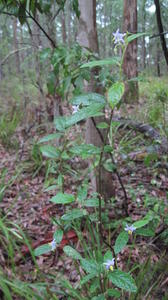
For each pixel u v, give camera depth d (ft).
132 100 20.29
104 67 6.89
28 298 5.48
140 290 6.28
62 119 5.17
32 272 7.11
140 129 15.07
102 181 9.27
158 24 7.25
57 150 5.43
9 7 7.13
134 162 12.91
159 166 11.73
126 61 23.86
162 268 6.89
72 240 8.04
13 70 29.84
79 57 6.72
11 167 13.52
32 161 13.85
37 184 12.07
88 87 7.89
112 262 4.00
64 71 6.97
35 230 9.16
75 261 6.07
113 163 7.88
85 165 11.64
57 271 7.29
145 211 9.20
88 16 7.99
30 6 7.06
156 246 7.66
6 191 11.36
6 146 16.07
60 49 6.81
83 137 13.94
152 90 23.80
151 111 17.07
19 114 20.56
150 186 10.98
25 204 10.64
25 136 16.53
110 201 9.56
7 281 5.66
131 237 8.05
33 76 20.79
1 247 8.06
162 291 6.42
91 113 3.97
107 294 4.51
